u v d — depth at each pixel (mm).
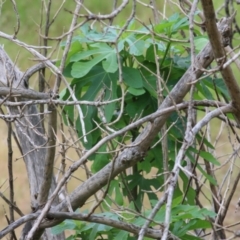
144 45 4641
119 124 5066
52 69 4328
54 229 4363
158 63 4562
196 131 3750
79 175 11133
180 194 5004
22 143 4934
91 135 4844
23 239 4496
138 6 11984
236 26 5984
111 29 4953
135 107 4855
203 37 4754
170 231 4086
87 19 3348
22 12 13438
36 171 4848
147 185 5098
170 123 4879
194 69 3848
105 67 4555
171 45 4984
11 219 4758
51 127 4238
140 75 4738
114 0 5043
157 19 5184
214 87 4508
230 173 4609
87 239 4434
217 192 5344
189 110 3799
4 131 11945
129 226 3863
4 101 4223
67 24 13398
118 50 4320
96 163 4867
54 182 4848
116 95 4746
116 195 5066
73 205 4234
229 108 4023
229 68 3811
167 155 4586
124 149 4145
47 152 4289
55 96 4277
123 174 5121
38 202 4402
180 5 4727
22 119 4914
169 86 4930
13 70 4742
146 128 4137
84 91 5254
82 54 4738
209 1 3434
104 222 3830
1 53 5195
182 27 4719
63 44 5031
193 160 4797
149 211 4199
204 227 4141
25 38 12523
